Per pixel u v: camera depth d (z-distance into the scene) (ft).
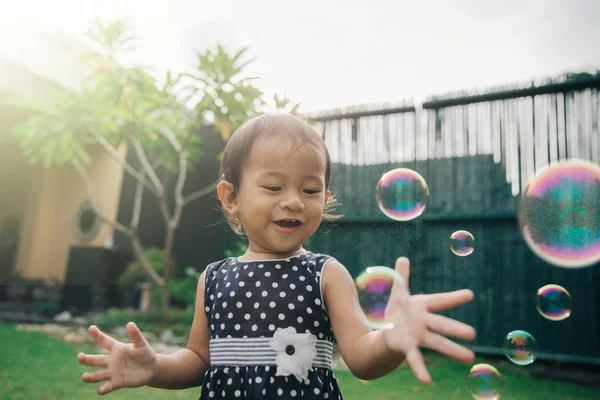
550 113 13.60
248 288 3.76
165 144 19.84
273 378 3.40
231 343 3.62
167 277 18.88
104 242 30.81
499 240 14.08
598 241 4.98
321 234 16.16
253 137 3.84
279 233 3.63
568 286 13.17
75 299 23.13
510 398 9.50
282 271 3.80
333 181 16.03
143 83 16.97
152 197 28.37
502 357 13.57
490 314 13.96
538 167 13.64
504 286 13.89
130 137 18.52
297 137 3.72
